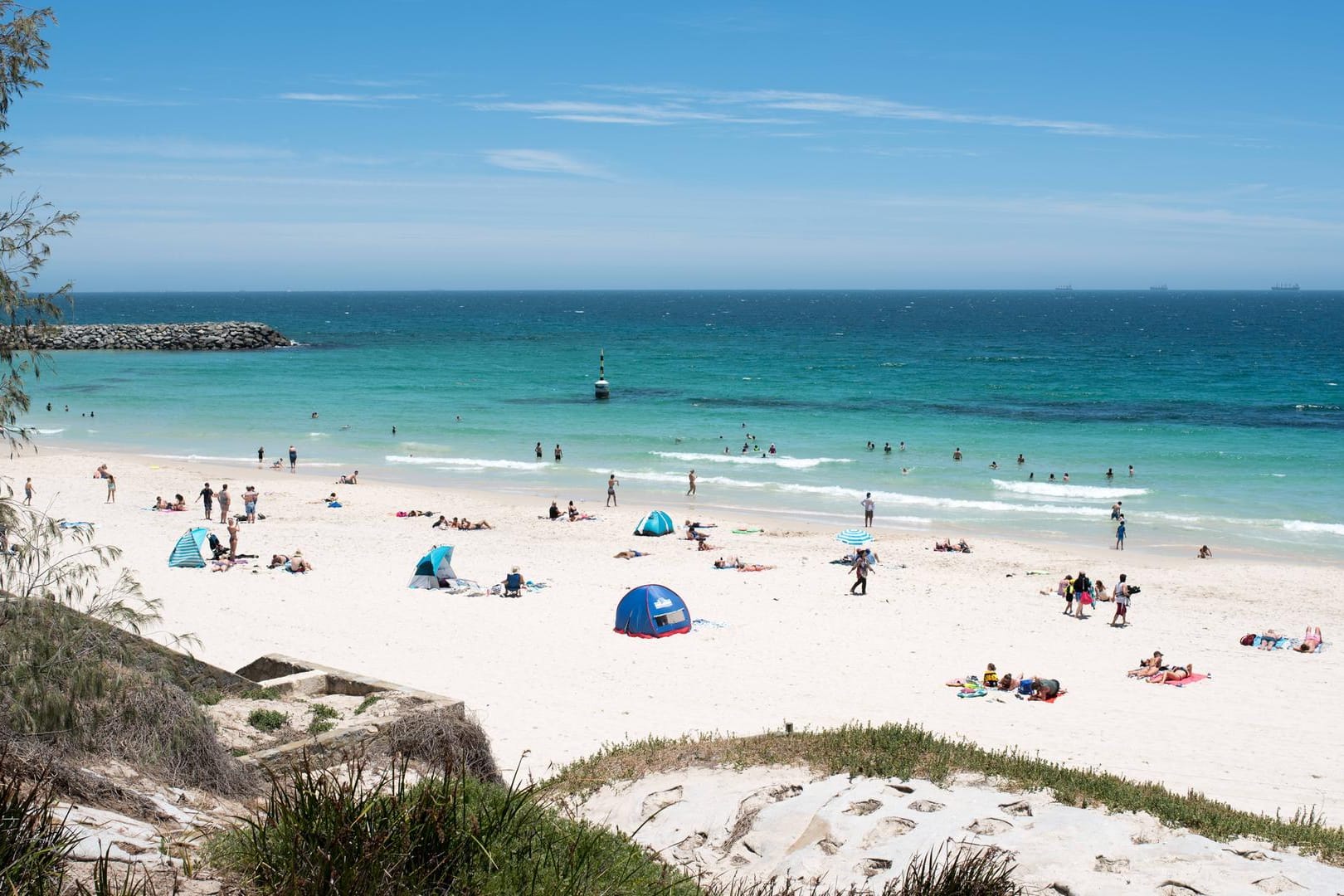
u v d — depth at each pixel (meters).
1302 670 21.11
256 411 68.12
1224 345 136.38
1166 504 41.38
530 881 6.13
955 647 22.44
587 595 26.72
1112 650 22.55
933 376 94.12
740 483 45.28
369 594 26.23
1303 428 61.38
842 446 55.16
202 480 44.19
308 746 10.29
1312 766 15.09
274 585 26.89
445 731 11.25
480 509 39.25
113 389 79.56
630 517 38.19
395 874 5.71
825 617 24.86
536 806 7.49
